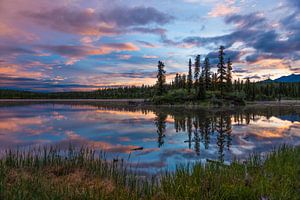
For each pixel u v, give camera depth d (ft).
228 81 289.33
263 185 24.95
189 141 71.56
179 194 24.16
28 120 127.03
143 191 26.68
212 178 26.40
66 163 38.73
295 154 39.27
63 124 111.96
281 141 71.51
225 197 23.04
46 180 29.32
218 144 67.15
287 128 98.63
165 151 58.34
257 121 122.72
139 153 56.08
